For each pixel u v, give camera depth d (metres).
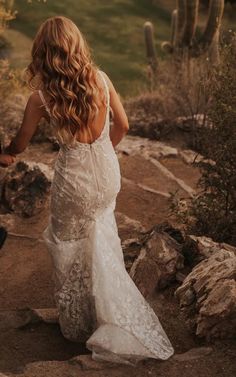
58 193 4.18
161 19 18.42
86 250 4.26
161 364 3.92
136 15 18.58
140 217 6.64
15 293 5.45
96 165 4.14
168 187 7.25
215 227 5.66
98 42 16.86
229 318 4.07
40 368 3.87
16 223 6.39
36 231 6.30
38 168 6.71
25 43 15.62
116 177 4.25
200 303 4.30
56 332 4.58
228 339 4.11
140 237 5.73
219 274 4.37
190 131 8.63
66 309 4.34
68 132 4.02
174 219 6.48
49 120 4.11
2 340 4.47
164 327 4.41
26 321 4.67
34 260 5.89
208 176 5.78
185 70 9.91
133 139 8.55
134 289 4.25
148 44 11.69
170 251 4.95
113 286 4.15
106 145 4.16
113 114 4.25
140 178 7.42
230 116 5.42
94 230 4.21
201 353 3.99
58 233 4.27
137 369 3.88
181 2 10.70
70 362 3.94
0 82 8.79
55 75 3.93
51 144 8.01
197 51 10.62
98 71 4.12
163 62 11.34
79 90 3.95
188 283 4.54
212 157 5.68
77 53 3.93
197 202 5.85
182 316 4.46
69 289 4.32
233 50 5.92
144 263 4.92
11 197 6.57
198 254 4.99
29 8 18.08
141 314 4.17
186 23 10.62
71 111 3.96
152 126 8.79
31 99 4.05
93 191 4.16
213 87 5.99
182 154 8.01
